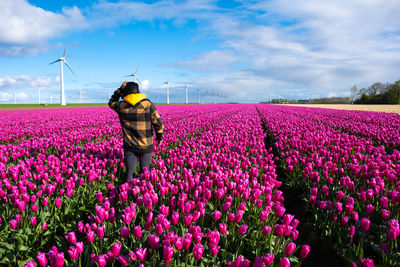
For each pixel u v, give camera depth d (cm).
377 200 484
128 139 582
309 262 420
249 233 412
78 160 740
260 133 1312
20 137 1354
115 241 380
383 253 348
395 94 10694
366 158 748
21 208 402
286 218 331
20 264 364
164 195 515
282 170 848
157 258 342
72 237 325
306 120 2084
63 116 2978
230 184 498
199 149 913
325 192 504
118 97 611
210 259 346
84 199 544
